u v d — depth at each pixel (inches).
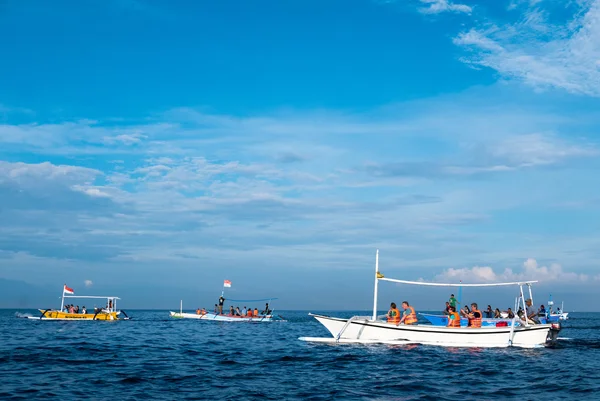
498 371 842.2
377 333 1186.0
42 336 1445.6
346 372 804.0
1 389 634.8
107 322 2282.2
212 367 851.4
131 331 1712.6
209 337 1502.2
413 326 1157.7
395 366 872.9
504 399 628.1
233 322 2503.7
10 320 2527.1
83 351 1060.5
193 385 683.4
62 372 775.7
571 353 1123.9
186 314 2805.1
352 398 615.5
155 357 981.8
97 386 667.4
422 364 901.8
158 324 2183.8
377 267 1242.0
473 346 1133.7
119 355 1004.6
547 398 635.5
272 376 760.3
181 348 1157.7
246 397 609.6
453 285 1205.7
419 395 641.6
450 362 931.3
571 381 755.4
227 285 2637.8
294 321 2942.9
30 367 823.7
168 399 594.2
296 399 604.1
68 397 597.0
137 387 665.0
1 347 1120.2
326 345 1188.5
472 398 631.8
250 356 1001.5
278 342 1311.5
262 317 2645.2
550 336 1293.1
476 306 1200.8
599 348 1288.1
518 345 1141.1
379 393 647.8
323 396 622.5
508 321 1235.9
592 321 4296.3
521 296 1232.8
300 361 928.3
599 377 793.6
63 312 2351.1
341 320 1219.9
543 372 837.8
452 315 1173.7
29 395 602.9
